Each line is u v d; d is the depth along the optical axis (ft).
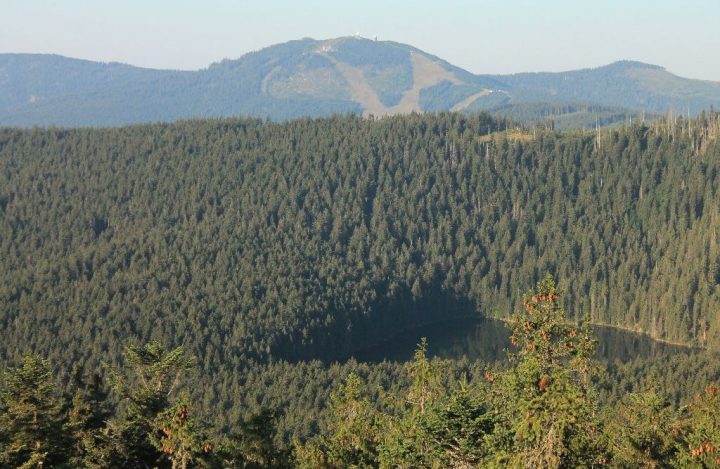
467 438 144.66
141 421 182.80
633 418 188.65
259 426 188.34
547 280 145.18
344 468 197.06
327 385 470.39
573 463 131.34
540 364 140.15
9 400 177.68
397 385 437.58
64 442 180.65
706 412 165.37
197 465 171.63
